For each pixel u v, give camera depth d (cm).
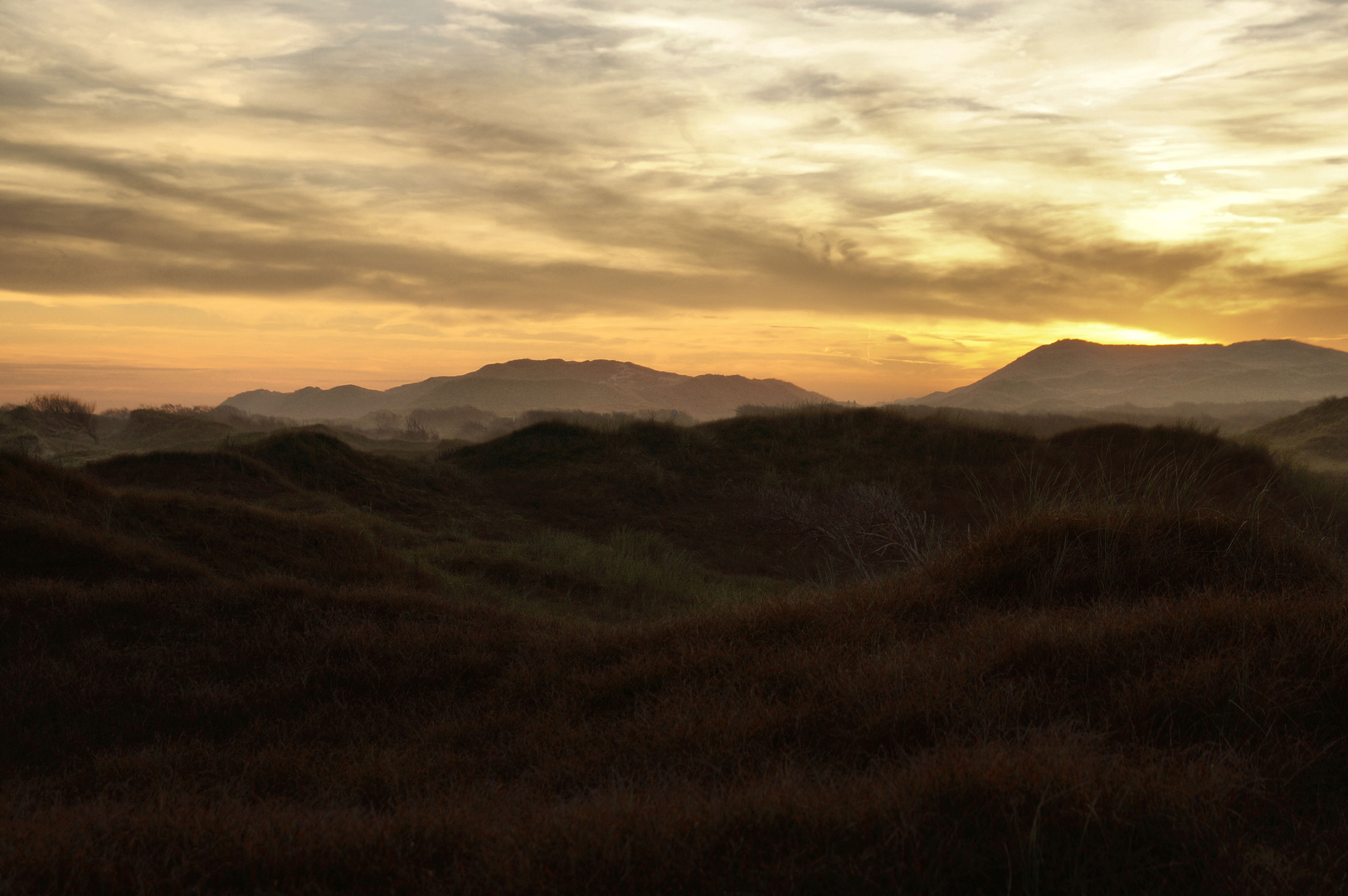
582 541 1463
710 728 374
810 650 488
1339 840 247
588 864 233
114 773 402
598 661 568
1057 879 222
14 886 235
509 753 414
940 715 349
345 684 560
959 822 238
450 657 593
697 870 225
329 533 1097
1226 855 229
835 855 227
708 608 689
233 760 421
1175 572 551
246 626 656
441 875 244
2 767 426
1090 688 371
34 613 634
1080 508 670
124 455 1678
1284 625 398
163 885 237
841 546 1519
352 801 355
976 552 623
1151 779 261
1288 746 295
